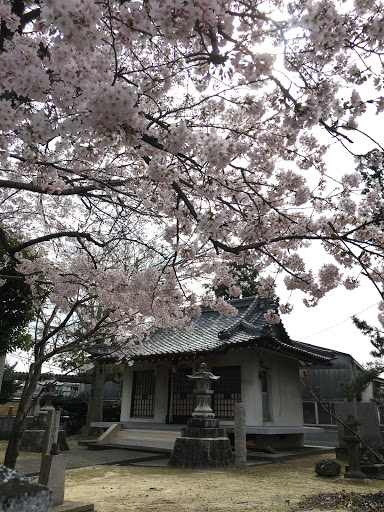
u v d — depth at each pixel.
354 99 3.59
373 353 13.78
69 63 2.95
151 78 3.85
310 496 6.46
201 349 12.09
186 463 9.76
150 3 2.72
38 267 6.29
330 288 5.90
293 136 5.03
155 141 3.44
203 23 2.98
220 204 5.45
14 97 3.26
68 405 22.02
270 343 11.40
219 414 12.52
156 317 6.90
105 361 13.84
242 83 4.05
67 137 3.08
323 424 21.56
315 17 3.06
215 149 3.27
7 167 6.10
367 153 3.83
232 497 6.43
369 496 6.26
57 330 4.84
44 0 2.40
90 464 10.10
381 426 12.96
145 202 5.28
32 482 1.11
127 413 14.55
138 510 5.60
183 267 6.53
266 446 12.66
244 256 5.80
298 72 3.87
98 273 5.50
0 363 9.95
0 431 17.12
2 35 3.37
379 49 3.59
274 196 5.55
